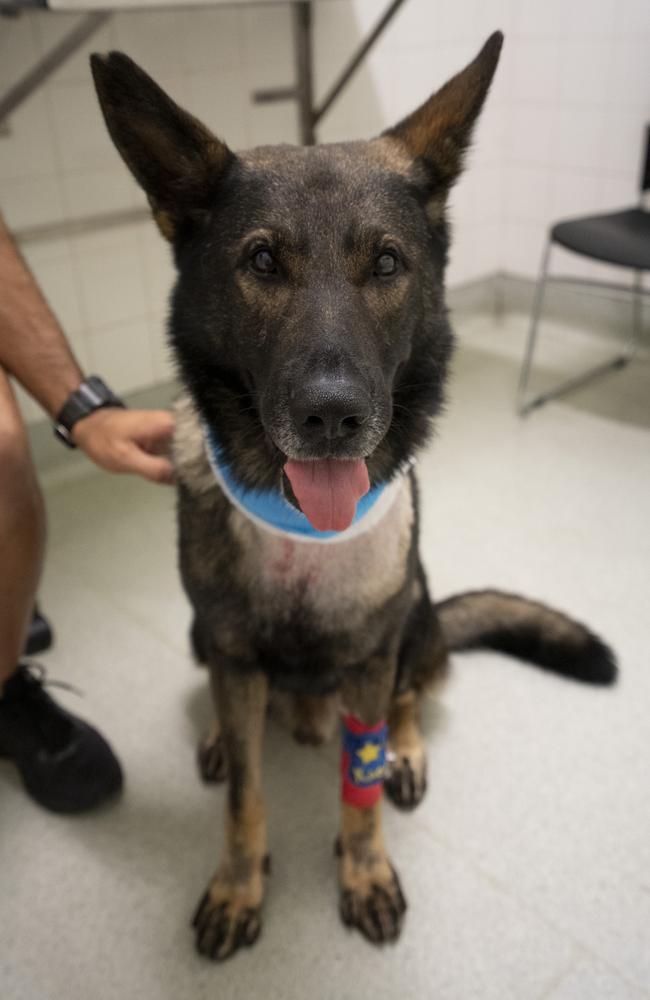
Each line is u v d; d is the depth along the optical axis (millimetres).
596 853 1398
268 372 995
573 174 3543
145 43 2467
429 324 1172
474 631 1791
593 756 1595
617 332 3652
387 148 1147
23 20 2219
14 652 1437
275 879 1381
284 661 1267
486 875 1364
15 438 1320
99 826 1486
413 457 1237
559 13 3303
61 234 2514
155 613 2049
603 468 2635
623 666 1818
